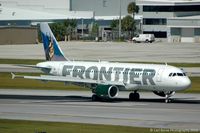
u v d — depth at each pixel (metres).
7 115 117.19
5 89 172.75
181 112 120.75
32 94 159.25
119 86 144.38
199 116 114.81
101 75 147.62
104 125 103.19
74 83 147.38
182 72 138.50
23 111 123.12
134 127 100.56
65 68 154.38
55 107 129.88
